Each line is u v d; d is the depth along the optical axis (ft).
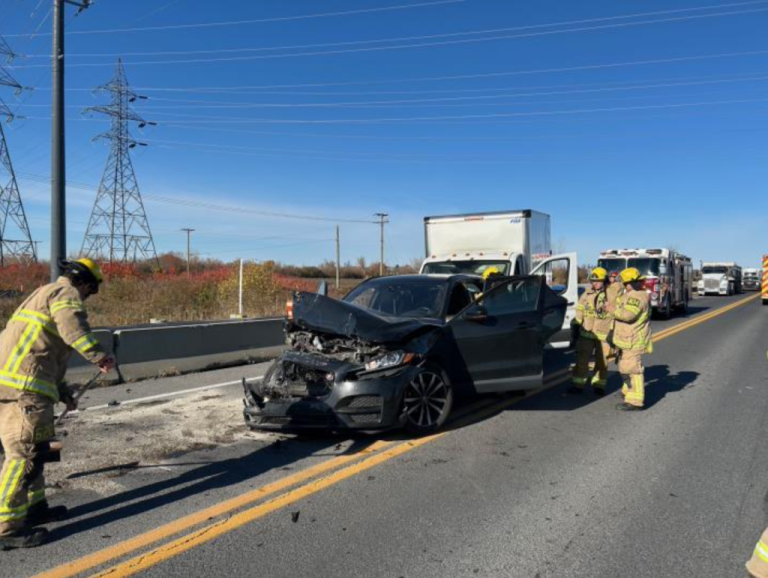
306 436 19.67
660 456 17.78
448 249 43.01
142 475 15.97
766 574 9.98
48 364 12.37
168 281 70.95
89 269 12.96
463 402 24.88
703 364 35.81
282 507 13.83
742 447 18.75
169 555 11.52
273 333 36.78
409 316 22.04
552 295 23.70
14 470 11.91
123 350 28.86
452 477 15.85
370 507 13.84
